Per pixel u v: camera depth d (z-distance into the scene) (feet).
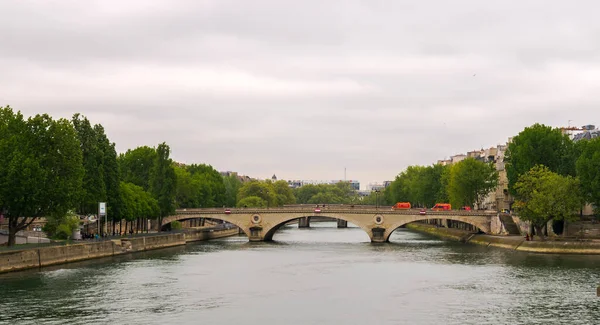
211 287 417.90
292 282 442.50
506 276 459.32
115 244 607.37
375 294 396.78
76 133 575.79
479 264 530.68
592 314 335.47
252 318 331.98
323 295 394.11
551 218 617.21
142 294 387.75
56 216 504.84
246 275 473.26
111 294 385.50
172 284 426.10
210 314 339.57
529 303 363.56
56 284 410.93
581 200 599.57
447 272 485.56
